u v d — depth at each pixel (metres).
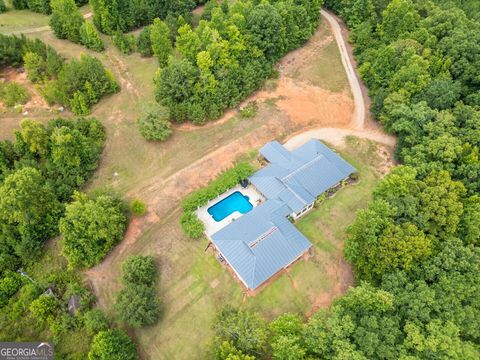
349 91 90.62
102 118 81.44
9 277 59.75
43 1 108.00
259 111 85.19
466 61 78.56
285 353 46.94
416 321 48.25
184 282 61.25
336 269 62.03
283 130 83.25
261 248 60.28
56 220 64.62
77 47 98.44
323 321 49.62
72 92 82.00
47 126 73.38
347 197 71.06
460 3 106.19
